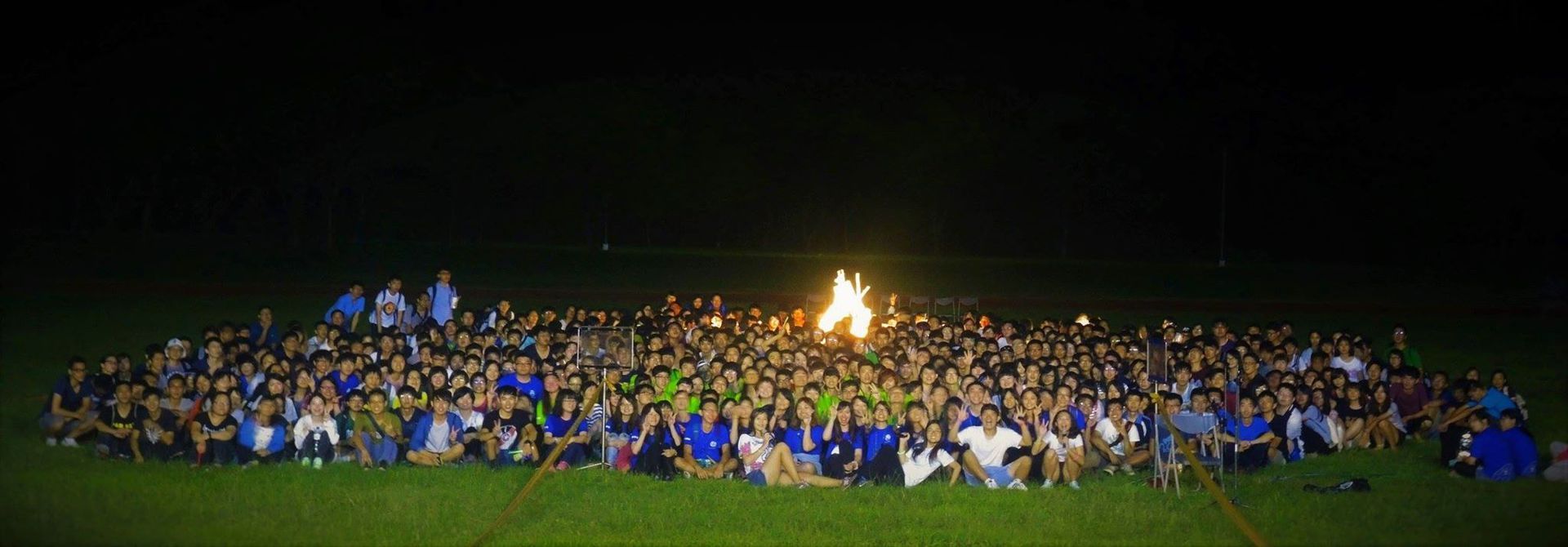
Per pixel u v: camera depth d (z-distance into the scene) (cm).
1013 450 1421
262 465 1426
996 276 4719
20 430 1580
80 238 4984
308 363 1634
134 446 1431
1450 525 1237
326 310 3325
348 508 1270
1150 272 4819
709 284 4466
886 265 4966
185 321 2950
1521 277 4594
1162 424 1448
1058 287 4456
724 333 1912
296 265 4609
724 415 1487
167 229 5825
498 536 1190
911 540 1191
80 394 1526
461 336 1853
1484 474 1432
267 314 1936
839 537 1200
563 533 1205
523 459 1472
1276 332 2028
